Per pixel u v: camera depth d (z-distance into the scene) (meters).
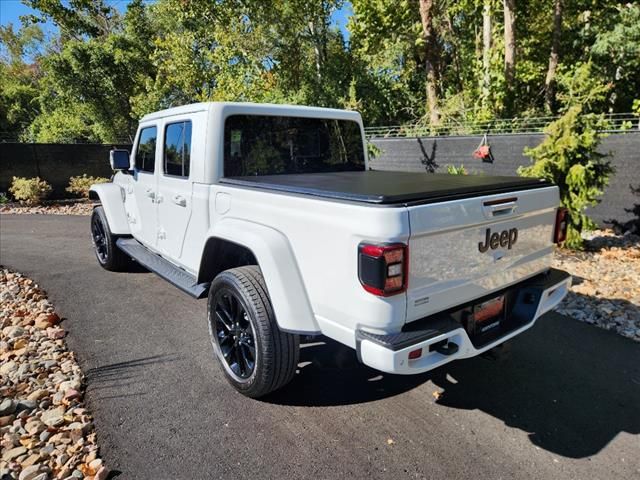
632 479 2.29
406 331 2.25
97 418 2.75
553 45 14.32
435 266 2.28
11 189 11.71
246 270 2.91
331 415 2.82
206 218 3.41
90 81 20.75
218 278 2.99
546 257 3.05
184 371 3.33
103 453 2.45
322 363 3.46
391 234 2.08
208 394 3.03
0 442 2.51
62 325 4.12
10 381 3.14
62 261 6.34
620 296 4.73
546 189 2.88
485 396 3.04
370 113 18.00
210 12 16.78
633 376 3.27
